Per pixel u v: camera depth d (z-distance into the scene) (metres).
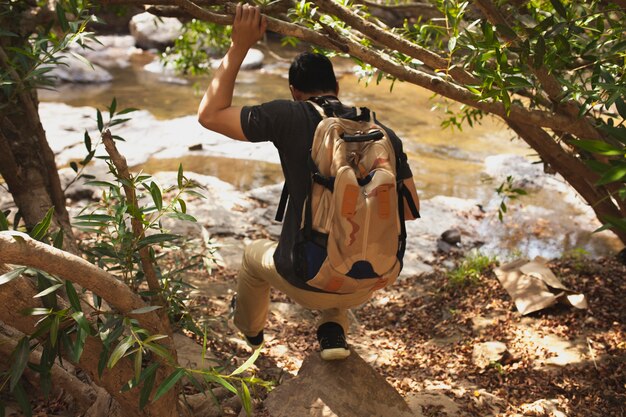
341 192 2.66
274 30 2.98
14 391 2.43
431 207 8.34
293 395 3.37
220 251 6.51
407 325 5.26
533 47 2.88
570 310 5.05
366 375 3.49
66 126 10.97
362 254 2.73
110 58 17.14
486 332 4.88
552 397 3.95
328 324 3.45
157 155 10.04
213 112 2.84
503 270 5.64
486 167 10.13
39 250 2.21
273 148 10.62
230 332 4.80
